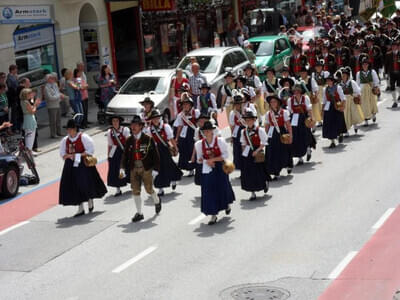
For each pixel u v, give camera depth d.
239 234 13.97
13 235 15.02
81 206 16.00
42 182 19.31
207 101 19.64
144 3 33.62
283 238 13.59
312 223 14.36
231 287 11.43
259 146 15.90
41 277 12.50
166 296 11.25
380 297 10.80
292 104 18.75
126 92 25.42
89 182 15.78
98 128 25.58
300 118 18.70
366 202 15.49
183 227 14.66
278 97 18.03
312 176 17.92
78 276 12.41
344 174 17.86
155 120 16.66
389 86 28.91
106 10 31.72
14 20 25.45
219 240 13.70
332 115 20.56
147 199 16.98
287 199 16.12
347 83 21.64
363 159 19.19
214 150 14.43
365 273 11.72
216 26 40.47
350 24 41.25
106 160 21.33
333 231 13.80
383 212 14.75
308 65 29.92
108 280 12.10
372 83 23.03
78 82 24.98
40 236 14.80
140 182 15.23
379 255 12.44
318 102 22.00
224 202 14.65
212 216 14.68
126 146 15.20
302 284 11.40
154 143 15.27
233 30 40.50
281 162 17.69
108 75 26.11
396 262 12.09
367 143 21.02
